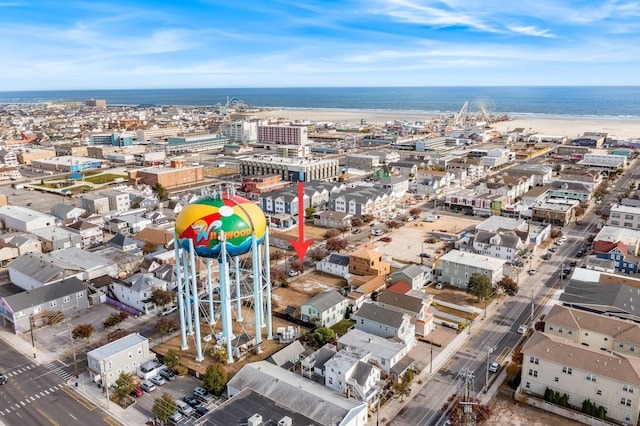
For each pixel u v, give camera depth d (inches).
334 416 2470.5
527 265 5098.4
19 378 3179.1
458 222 6756.9
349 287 4495.6
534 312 4050.2
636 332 3216.0
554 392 2856.8
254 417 2269.9
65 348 3555.6
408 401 2903.5
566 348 2888.8
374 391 2856.8
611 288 3892.7
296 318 3932.1
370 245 5167.3
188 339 3646.7
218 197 3287.4
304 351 3334.2
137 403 2915.8
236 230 3161.9
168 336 3705.7
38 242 5442.9
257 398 2507.4
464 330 3772.1
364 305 3727.9
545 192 7795.3
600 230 5984.3
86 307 4227.4
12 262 4687.5
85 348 3548.2
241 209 3223.4
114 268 4810.5
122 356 3142.2
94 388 3073.3
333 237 5846.5
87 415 2807.6
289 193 7253.9
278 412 2385.6
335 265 4877.0
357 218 6594.5
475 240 5354.3
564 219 6496.1
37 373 3235.7
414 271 4493.1
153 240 5625.0
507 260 5132.9
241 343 3535.9
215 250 3171.8
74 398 2967.5
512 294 4347.9
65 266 4517.7
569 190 7859.3
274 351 3462.1
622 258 4857.3
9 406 2888.8
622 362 2728.8
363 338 3361.2
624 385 2632.9
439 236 6067.9
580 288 3991.1
